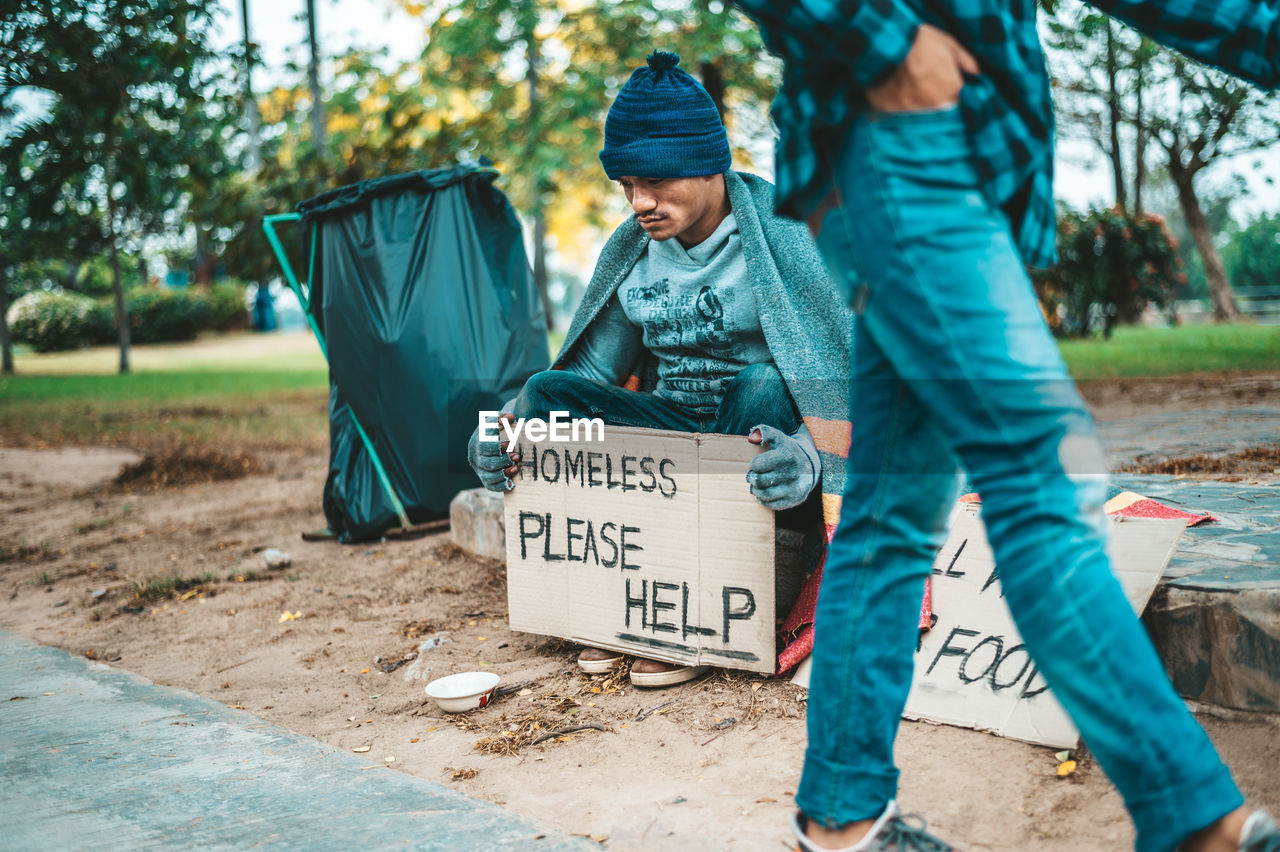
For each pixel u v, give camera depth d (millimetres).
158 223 18438
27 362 24000
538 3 12828
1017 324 1120
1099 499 1135
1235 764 1569
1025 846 1425
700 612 2156
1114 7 1261
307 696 2383
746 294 2287
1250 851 1034
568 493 2340
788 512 2252
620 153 2172
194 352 26453
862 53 1090
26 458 7434
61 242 17375
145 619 3182
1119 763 1085
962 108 1115
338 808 1694
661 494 2188
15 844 1614
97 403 12062
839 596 1291
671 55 2178
